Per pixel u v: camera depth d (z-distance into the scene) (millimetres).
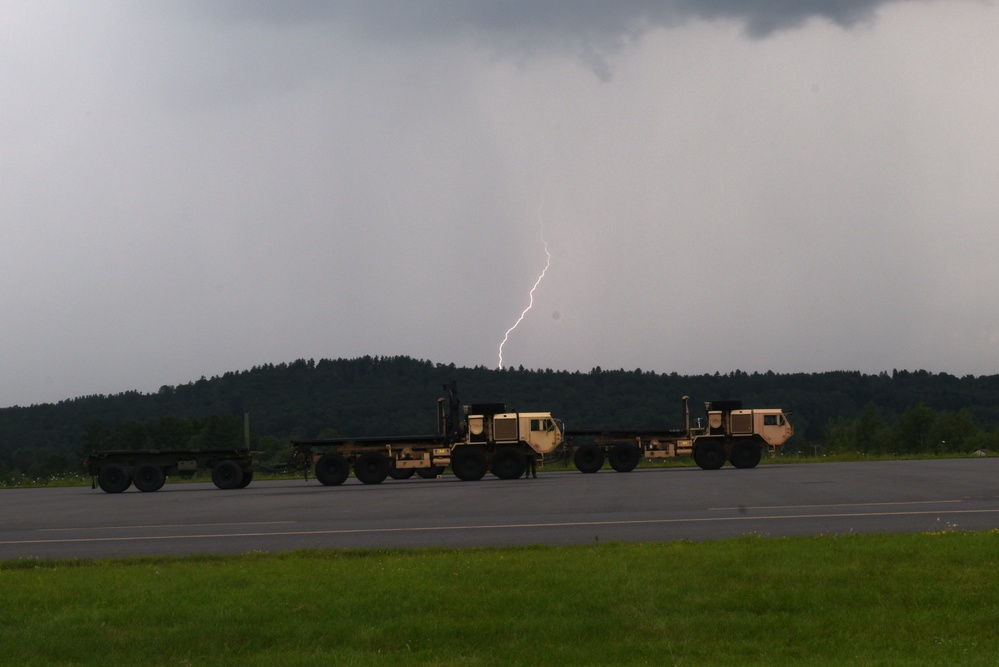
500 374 142250
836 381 187000
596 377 143625
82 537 21281
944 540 15047
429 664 9242
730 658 9219
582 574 12750
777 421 50031
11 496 43562
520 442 45188
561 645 9734
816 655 9250
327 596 11883
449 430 46688
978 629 9969
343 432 129375
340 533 20219
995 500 24281
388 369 143250
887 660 8938
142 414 146250
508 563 14055
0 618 11281
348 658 9516
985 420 177625
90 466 44938
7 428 145875
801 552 14023
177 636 10375
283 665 9375
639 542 16750
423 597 11656
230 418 100625
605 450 50000
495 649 9695
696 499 26703
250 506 29984
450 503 28062
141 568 15383
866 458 62750
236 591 12406
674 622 10328
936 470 41938
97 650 10047
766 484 33312
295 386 143250
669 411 140500
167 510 29359
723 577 12312
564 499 28156
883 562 13055
